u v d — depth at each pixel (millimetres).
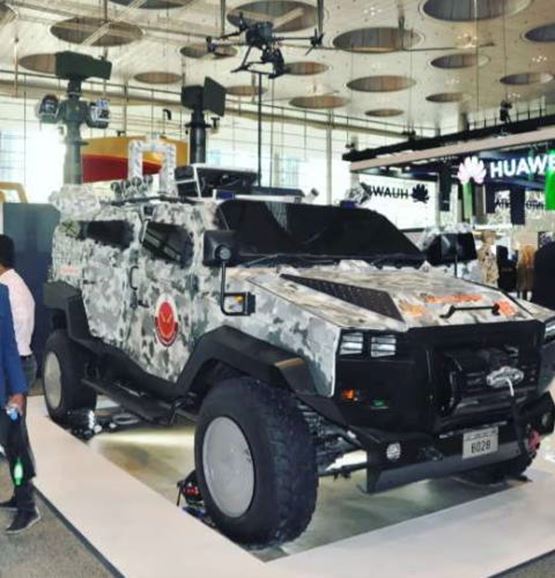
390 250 4719
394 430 3354
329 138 23875
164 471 4824
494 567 3193
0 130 19812
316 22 13156
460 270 5379
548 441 5230
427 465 3400
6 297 3600
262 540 3443
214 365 4027
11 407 3555
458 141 14984
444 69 17141
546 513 3865
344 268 4316
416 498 4301
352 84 18547
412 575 3113
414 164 15695
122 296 5020
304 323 3395
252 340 3666
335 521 3945
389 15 13094
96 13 12312
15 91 16031
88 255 5594
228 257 3703
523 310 3891
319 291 3713
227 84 18438
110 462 4707
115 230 5148
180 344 4305
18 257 8000
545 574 3172
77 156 8758
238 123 23000
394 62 16469
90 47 14797
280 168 24047
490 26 13758
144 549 3338
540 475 4531
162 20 12602
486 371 3412
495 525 3697
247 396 3506
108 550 3320
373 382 3299
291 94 19688
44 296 6238
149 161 10227
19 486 3627
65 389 5645
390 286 3816
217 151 23156
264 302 3645
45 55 15836
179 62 16266
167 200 4859
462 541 3494
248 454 3479
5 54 15789
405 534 3588
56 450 4961
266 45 8680
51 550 3410
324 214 4680
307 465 3391
